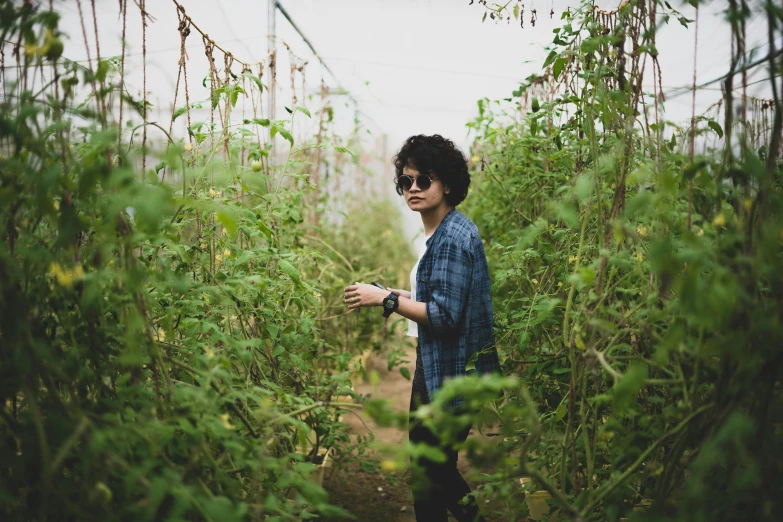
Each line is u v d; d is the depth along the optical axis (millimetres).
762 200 1139
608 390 1598
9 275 1103
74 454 1218
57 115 1214
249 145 2227
